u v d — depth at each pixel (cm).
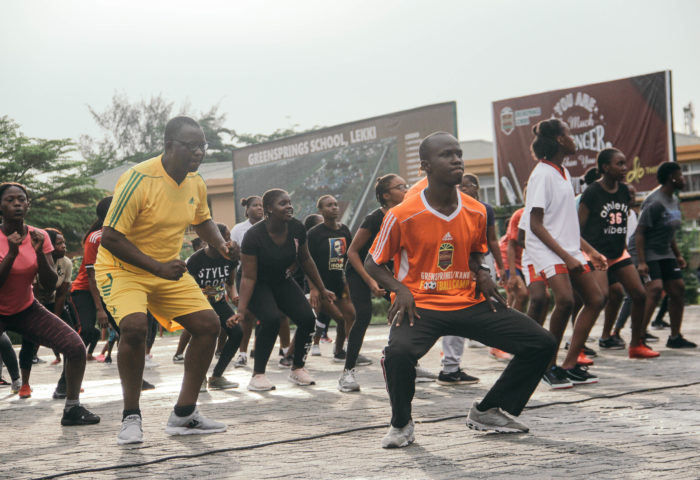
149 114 5744
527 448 374
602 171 679
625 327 1139
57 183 3109
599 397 518
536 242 574
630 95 1733
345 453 379
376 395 591
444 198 390
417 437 411
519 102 1908
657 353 745
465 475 326
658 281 806
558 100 1847
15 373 694
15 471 366
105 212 671
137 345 422
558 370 566
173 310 441
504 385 402
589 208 686
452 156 383
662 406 477
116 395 650
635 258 897
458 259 393
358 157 1995
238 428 459
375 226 637
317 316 972
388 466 347
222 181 3164
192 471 352
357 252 637
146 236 435
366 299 632
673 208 804
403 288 388
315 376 747
